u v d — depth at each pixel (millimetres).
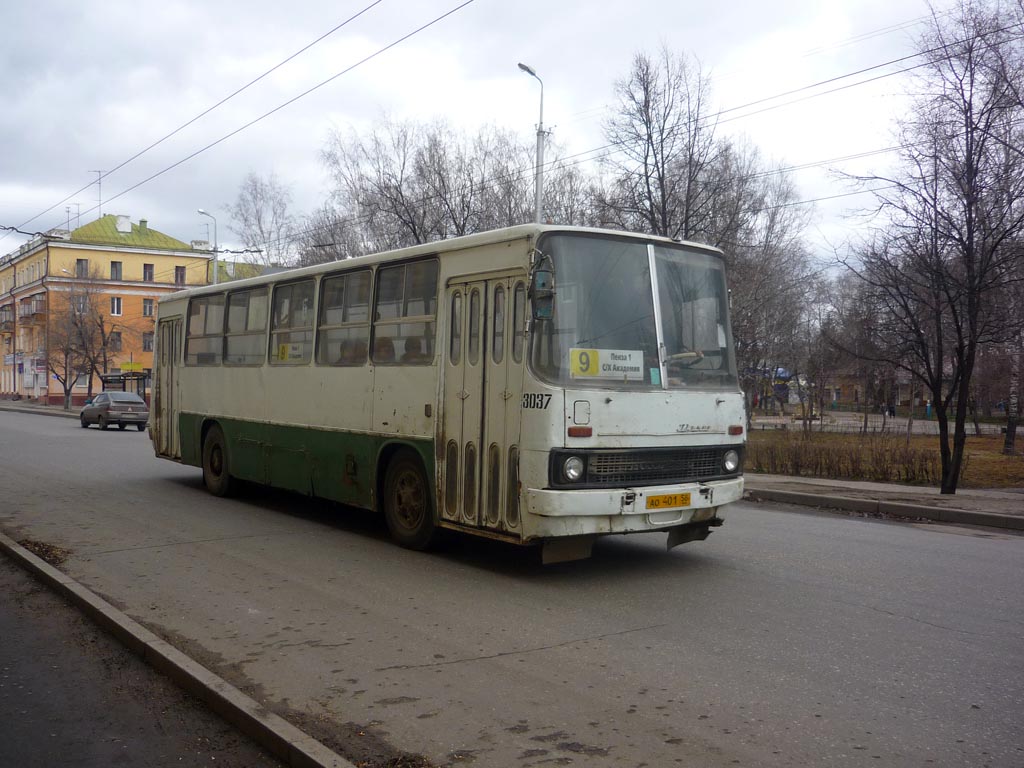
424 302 8438
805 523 11297
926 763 3836
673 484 7496
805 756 3900
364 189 28047
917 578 7656
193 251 68125
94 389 67000
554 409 6895
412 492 8625
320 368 9984
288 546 8953
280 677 4961
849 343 20969
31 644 5734
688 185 20625
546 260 7016
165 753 4090
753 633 5859
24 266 72062
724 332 8250
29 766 3961
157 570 7770
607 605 6617
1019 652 5457
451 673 5027
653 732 4160
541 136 22703
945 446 14555
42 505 11742
